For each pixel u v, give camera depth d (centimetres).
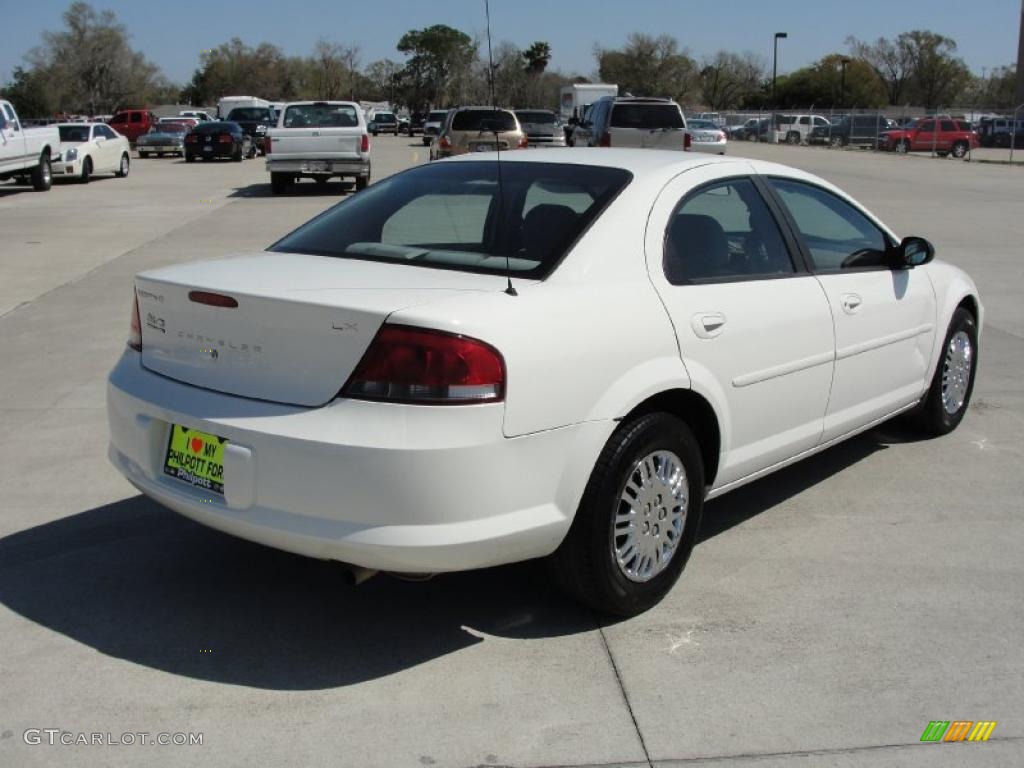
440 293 325
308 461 308
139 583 397
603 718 310
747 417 408
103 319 880
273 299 318
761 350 407
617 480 347
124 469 370
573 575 352
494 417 310
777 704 318
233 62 10194
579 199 382
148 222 1606
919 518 468
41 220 1633
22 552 423
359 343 307
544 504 329
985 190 2308
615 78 8775
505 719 309
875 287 484
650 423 356
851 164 3456
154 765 287
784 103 8788
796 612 377
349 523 308
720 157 441
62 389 668
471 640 356
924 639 358
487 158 439
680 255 388
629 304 355
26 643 351
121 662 339
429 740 299
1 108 2091
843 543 440
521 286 339
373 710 314
